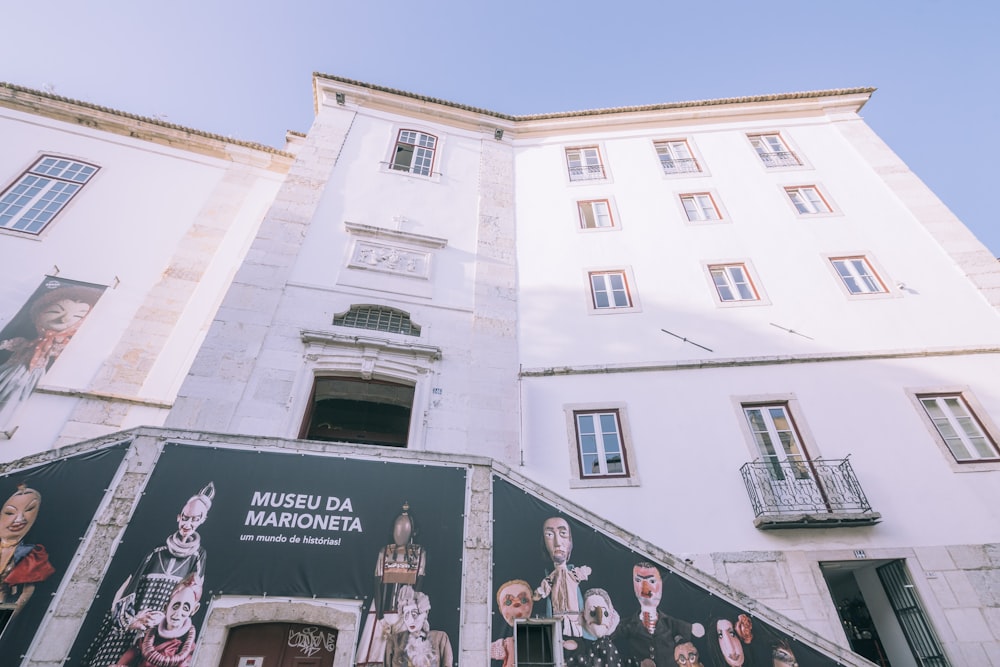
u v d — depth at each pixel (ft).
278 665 17.61
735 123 47.16
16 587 16.47
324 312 31.04
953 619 23.00
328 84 44.04
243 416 25.88
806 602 23.58
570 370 31.32
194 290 34.01
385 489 20.65
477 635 18.15
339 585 18.39
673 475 27.25
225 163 41.63
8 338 28.96
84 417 27.58
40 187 35.94
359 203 37.22
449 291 34.27
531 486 21.66
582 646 18.28
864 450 27.71
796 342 32.32
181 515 18.71
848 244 37.17
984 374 30.25
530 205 40.93
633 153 44.98
